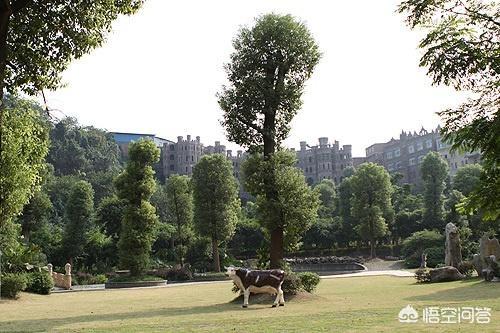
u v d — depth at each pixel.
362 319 10.08
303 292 16.56
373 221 51.28
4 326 11.00
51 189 60.31
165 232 48.88
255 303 15.38
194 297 19.64
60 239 45.53
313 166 107.00
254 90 17.17
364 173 53.16
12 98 11.86
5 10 7.50
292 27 17.52
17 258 24.72
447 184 62.84
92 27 9.48
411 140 101.69
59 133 78.44
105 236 47.94
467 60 5.01
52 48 9.45
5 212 13.15
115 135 105.19
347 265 46.06
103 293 24.64
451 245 29.19
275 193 17.02
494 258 22.19
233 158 99.12
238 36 17.81
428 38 5.33
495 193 5.03
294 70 17.88
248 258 53.66
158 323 10.62
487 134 4.88
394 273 33.72
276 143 17.72
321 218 62.81
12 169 12.35
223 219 42.19
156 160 35.38
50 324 11.29
